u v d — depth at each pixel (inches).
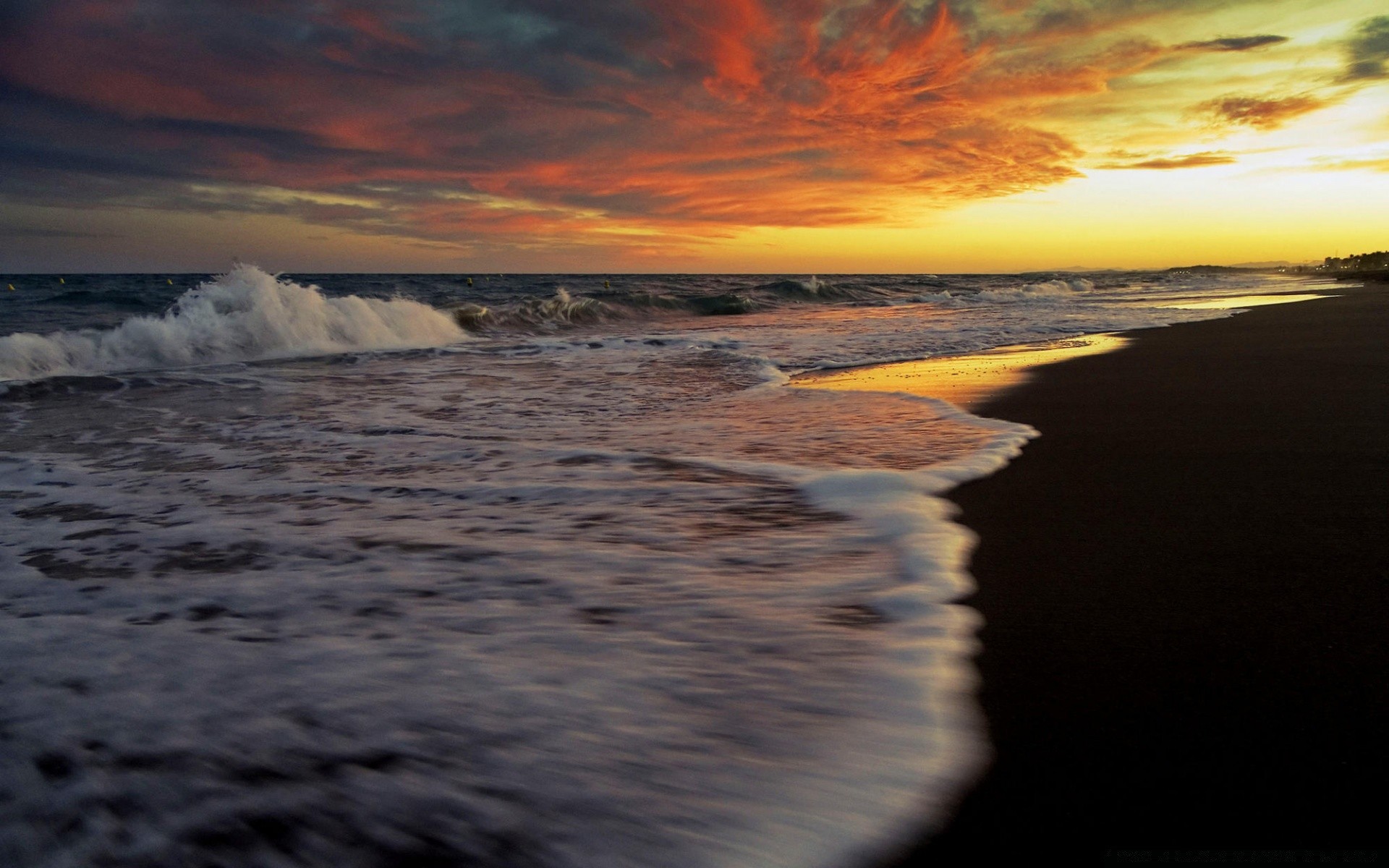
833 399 206.5
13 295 767.7
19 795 47.8
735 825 44.9
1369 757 51.0
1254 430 151.5
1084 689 60.6
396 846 43.4
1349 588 77.9
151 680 62.1
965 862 42.9
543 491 119.9
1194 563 86.0
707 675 62.2
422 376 280.8
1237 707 57.4
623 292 962.1
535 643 68.1
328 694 59.4
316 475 135.3
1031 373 239.8
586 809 46.1
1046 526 100.2
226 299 379.9
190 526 105.7
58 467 145.2
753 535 97.9
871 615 74.1
